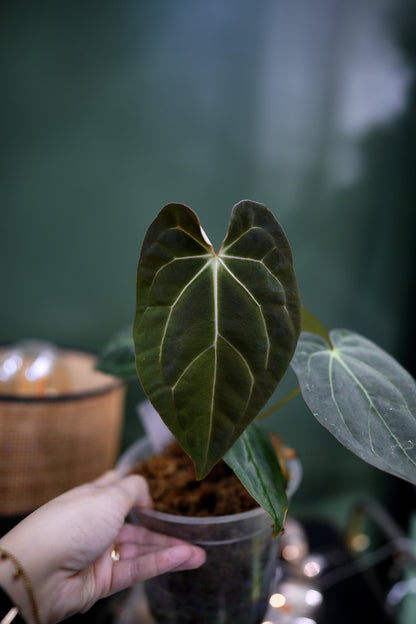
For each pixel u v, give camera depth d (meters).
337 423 0.35
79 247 0.81
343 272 0.85
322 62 0.79
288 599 0.61
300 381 0.37
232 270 0.34
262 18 0.77
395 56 0.80
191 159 0.80
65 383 0.73
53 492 0.59
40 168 0.78
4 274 0.80
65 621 0.58
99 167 0.79
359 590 0.65
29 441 0.57
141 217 0.81
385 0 0.78
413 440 0.35
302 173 0.82
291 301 0.33
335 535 0.78
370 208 0.84
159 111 0.78
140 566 0.42
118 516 0.41
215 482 0.47
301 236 0.84
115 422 0.67
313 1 0.77
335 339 0.43
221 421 0.33
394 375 0.40
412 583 0.69
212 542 0.42
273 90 0.79
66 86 0.76
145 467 0.50
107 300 0.82
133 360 0.51
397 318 0.87
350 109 0.81
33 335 0.82
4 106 0.76
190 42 0.77
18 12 0.73
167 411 0.33
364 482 0.90
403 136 0.82
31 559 0.38
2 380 0.66
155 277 0.33
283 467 0.48
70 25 0.75
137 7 0.75
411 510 0.85
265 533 0.43
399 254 0.86
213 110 0.79
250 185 0.81
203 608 0.44
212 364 0.33
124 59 0.76
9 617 0.37
